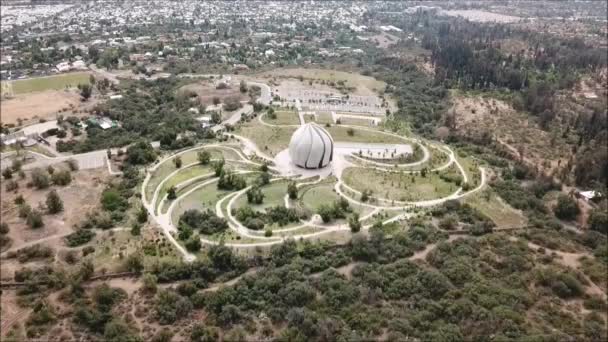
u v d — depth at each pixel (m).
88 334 108.62
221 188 177.62
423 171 194.12
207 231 149.00
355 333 109.06
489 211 170.12
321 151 193.50
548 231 158.50
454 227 156.25
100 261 133.50
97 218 151.88
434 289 123.81
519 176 198.88
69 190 173.00
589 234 156.25
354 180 189.12
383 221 159.38
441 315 116.75
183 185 178.38
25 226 149.00
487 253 141.00
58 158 199.75
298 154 195.00
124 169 190.38
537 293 126.94
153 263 132.62
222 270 132.50
